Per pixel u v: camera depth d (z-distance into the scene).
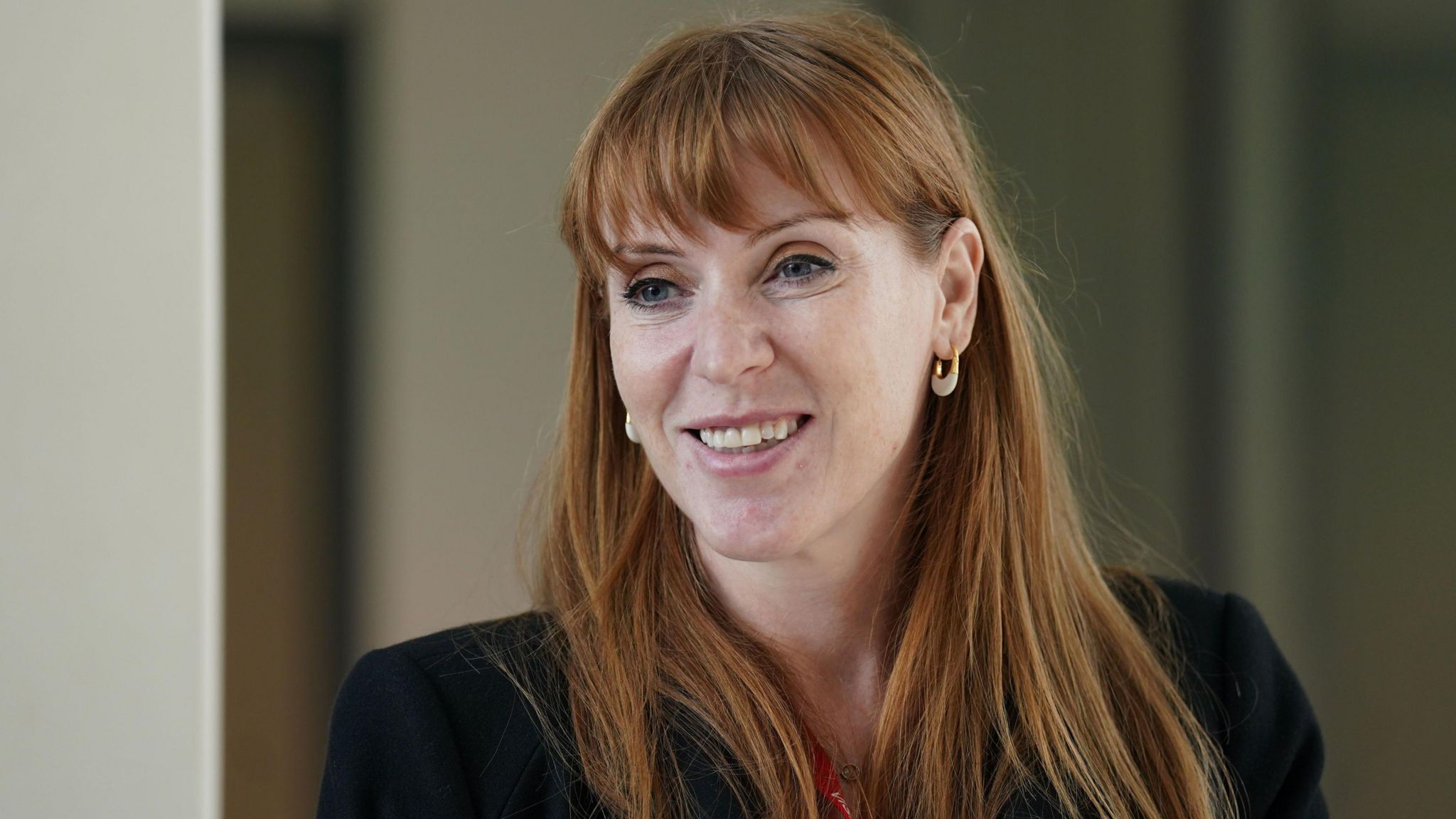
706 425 5.15
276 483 9.89
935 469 6.00
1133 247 10.78
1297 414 10.98
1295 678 6.71
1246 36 10.80
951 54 10.52
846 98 5.14
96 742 6.54
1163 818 5.90
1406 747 10.97
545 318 10.20
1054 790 5.68
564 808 5.47
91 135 6.57
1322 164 11.00
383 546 10.02
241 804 9.79
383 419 10.04
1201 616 6.77
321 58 9.97
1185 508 10.84
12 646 6.48
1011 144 10.63
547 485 6.47
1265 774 6.36
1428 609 11.02
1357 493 11.02
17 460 6.49
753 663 5.69
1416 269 11.02
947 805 5.59
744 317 5.06
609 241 5.28
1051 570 6.23
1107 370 10.78
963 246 5.80
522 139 10.16
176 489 6.62
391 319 10.04
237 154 9.85
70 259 6.55
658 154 5.03
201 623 6.64
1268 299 10.88
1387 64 11.00
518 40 10.15
